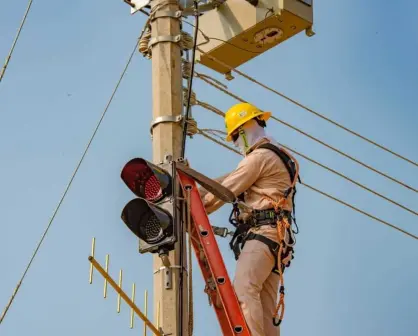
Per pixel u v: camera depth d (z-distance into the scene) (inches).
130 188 399.5
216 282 389.4
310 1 543.2
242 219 409.1
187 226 399.9
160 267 404.8
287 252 406.3
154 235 390.3
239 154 523.2
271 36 547.2
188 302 393.4
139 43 464.4
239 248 407.2
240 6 550.0
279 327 409.4
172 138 431.2
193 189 403.9
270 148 418.6
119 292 377.4
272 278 410.0
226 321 396.8
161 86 442.6
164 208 390.9
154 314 403.9
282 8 530.0
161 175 393.1
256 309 390.0
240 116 429.7
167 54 448.5
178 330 395.2
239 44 554.6
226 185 407.5
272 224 403.9
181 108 441.7
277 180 413.7
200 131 511.8
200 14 558.3
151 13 459.8
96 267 374.6
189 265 390.0
